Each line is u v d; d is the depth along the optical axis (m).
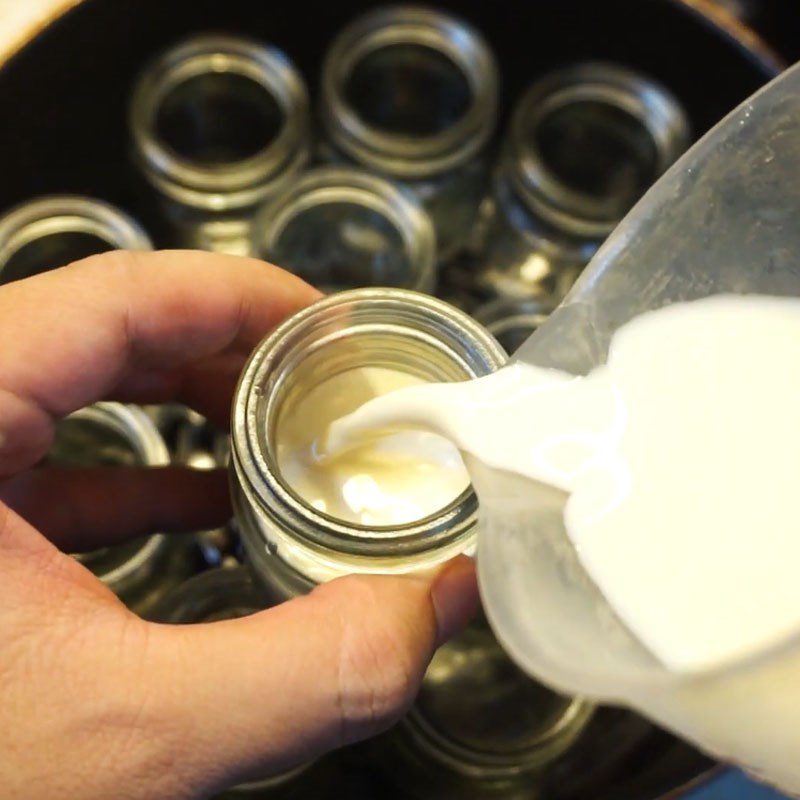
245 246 0.34
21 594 0.20
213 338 0.26
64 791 0.19
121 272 0.24
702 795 0.32
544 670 0.17
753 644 0.18
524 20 0.35
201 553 0.30
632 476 0.19
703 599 0.18
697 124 0.35
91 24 0.31
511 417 0.20
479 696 0.27
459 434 0.20
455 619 0.21
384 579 0.21
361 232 0.33
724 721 0.17
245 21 0.34
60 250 0.32
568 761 0.27
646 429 0.20
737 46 0.32
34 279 0.24
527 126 0.34
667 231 0.21
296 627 0.20
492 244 0.36
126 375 0.26
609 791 0.26
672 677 0.17
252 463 0.21
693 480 0.19
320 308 0.22
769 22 0.36
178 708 0.19
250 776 0.20
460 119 0.34
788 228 0.21
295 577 0.22
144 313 0.24
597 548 0.19
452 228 0.36
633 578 0.19
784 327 0.21
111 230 0.32
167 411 0.33
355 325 0.22
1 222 0.32
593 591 0.19
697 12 0.32
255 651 0.20
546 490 0.19
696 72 0.34
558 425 0.20
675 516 0.19
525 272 0.36
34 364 0.23
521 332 0.33
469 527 0.20
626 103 0.34
